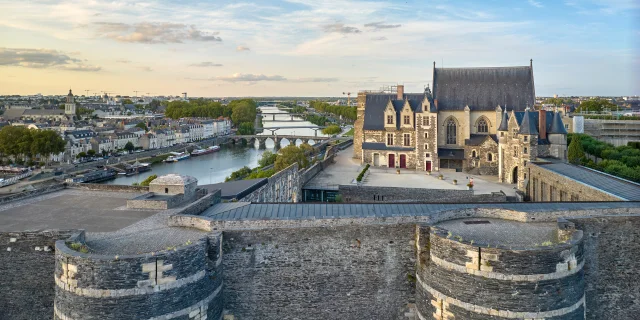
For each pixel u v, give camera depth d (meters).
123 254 31.67
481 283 31.20
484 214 40.38
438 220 38.56
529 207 41.25
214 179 155.38
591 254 37.78
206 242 33.06
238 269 36.25
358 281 36.97
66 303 30.03
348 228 36.78
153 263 29.62
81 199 47.97
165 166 190.12
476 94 129.12
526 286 30.61
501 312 30.83
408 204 42.78
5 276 36.56
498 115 123.88
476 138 126.88
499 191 96.81
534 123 101.56
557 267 30.84
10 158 185.50
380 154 133.25
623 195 50.34
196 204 40.84
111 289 29.17
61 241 32.31
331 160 141.00
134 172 173.00
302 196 102.25
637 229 37.59
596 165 113.19
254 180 69.56
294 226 36.47
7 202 46.50
